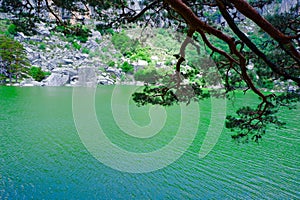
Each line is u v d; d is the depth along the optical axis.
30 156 10.65
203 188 8.59
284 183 9.05
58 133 13.91
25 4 5.45
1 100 23.45
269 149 12.23
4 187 8.29
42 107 20.58
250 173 9.63
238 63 4.71
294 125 16.56
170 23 5.09
